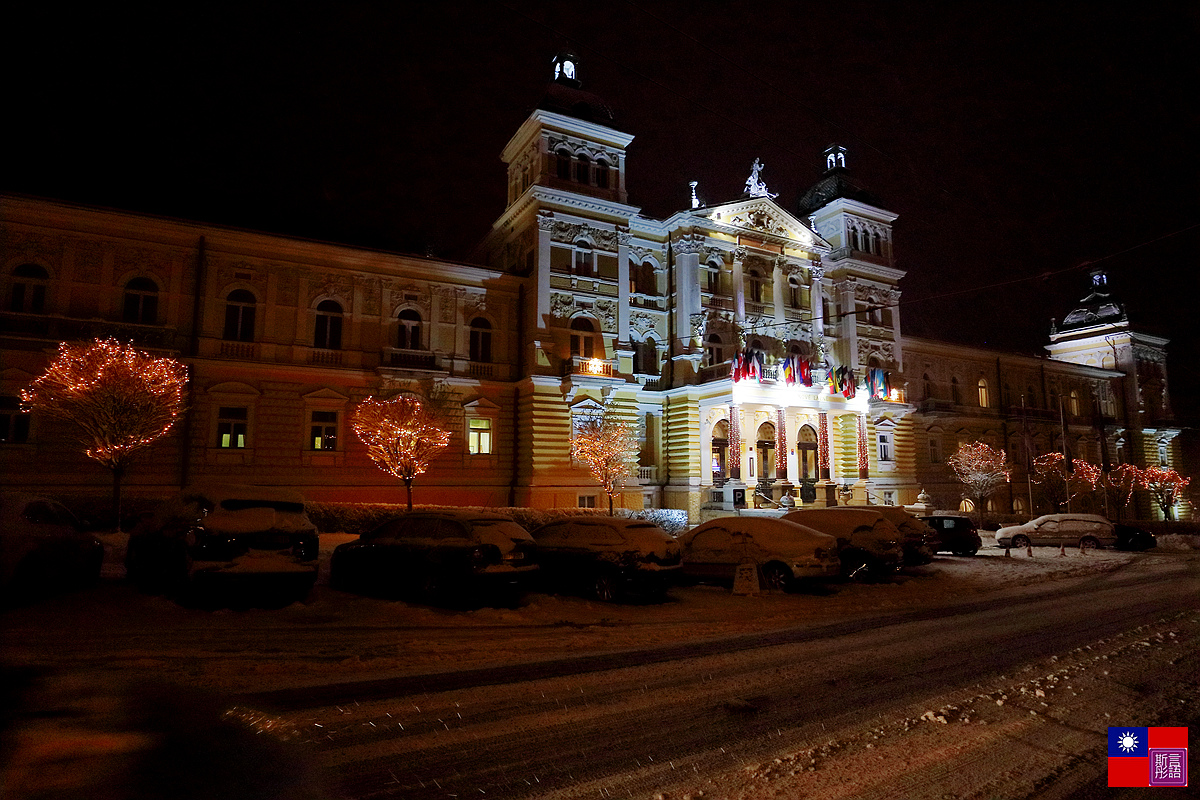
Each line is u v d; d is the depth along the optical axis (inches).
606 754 231.8
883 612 554.3
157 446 1051.9
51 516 492.7
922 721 267.7
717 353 1594.5
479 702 288.7
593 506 1365.7
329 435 1209.4
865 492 1646.2
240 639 391.2
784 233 1745.8
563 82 1542.8
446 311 1350.9
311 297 1222.3
